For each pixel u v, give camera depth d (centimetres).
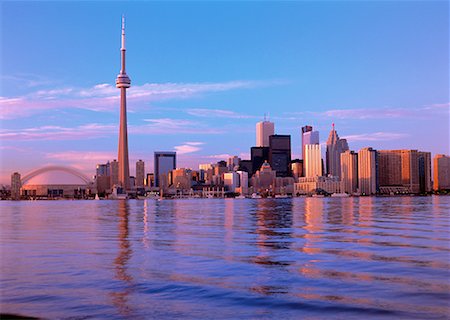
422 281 3538
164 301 3003
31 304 2948
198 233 8206
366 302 2934
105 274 3894
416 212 16688
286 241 6550
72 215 17625
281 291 3247
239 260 4659
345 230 8412
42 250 5600
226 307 2856
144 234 8044
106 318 2653
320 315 2678
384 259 4647
